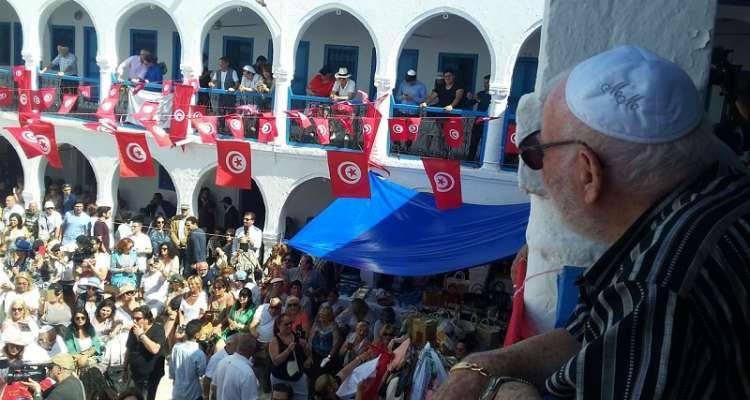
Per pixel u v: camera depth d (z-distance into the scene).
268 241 16.64
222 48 19.42
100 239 14.80
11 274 14.57
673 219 1.26
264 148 16.38
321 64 18.61
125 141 14.49
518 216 11.53
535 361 1.59
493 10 14.20
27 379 8.84
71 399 8.02
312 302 12.52
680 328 1.13
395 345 8.66
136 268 14.15
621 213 1.38
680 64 2.72
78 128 18.22
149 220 19.53
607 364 1.17
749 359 1.16
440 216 11.90
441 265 10.16
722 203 1.25
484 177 14.70
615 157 1.33
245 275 13.39
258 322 11.02
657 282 1.18
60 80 18.69
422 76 17.78
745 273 1.17
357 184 12.16
